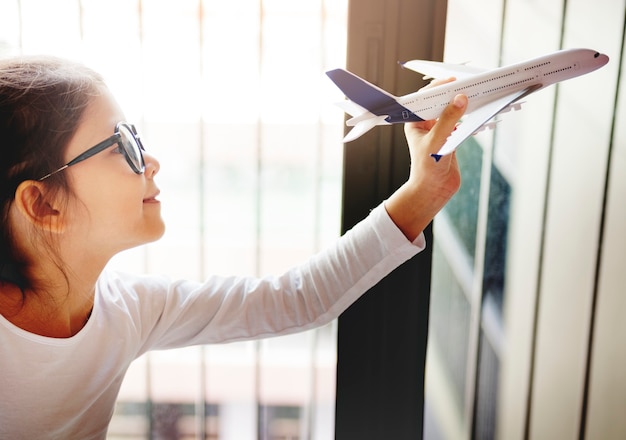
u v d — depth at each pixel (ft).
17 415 2.25
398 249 2.40
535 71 2.15
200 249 3.41
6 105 2.07
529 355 3.46
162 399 3.65
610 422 3.46
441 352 3.46
